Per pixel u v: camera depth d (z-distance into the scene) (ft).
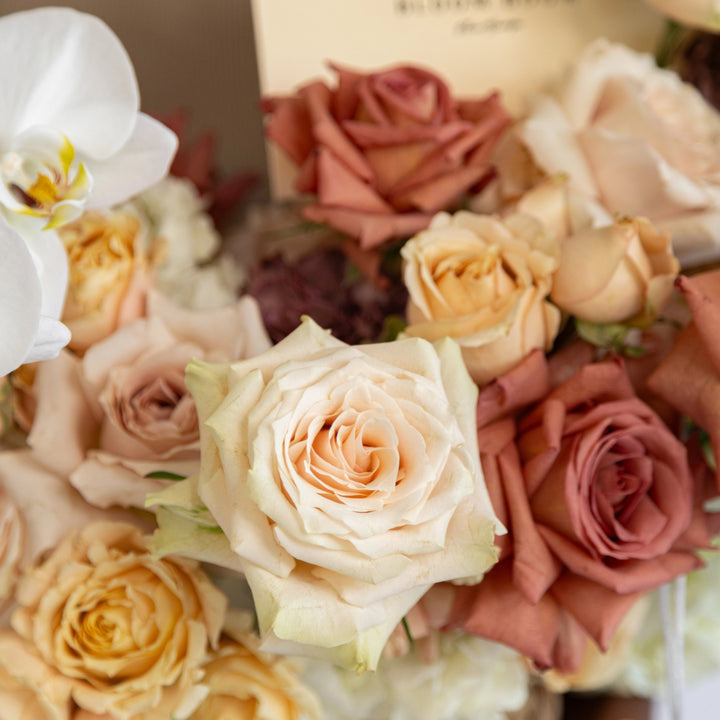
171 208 2.10
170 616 1.68
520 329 1.71
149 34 2.28
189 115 2.33
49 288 1.62
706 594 1.98
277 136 1.96
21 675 1.66
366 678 1.84
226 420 1.52
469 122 1.95
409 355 1.57
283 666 1.70
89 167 1.65
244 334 1.76
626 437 1.70
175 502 1.56
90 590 1.68
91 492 1.70
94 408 1.75
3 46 1.54
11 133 1.57
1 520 1.73
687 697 2.31
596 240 1.72
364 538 1.49
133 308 1.81
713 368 1.70
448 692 1.84
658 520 1.71
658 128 1.93
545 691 2.02
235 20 2.28
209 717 1.70
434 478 1.51
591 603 1.69
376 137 1.90
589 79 1.97
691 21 1.99
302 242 2.10
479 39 2.05
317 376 1.54
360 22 2.03
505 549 1.70
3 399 1.81
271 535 1.51
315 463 1.52
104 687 1.67
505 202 1.98
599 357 1.82
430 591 1.73
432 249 1.74
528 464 1.70
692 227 1.87
